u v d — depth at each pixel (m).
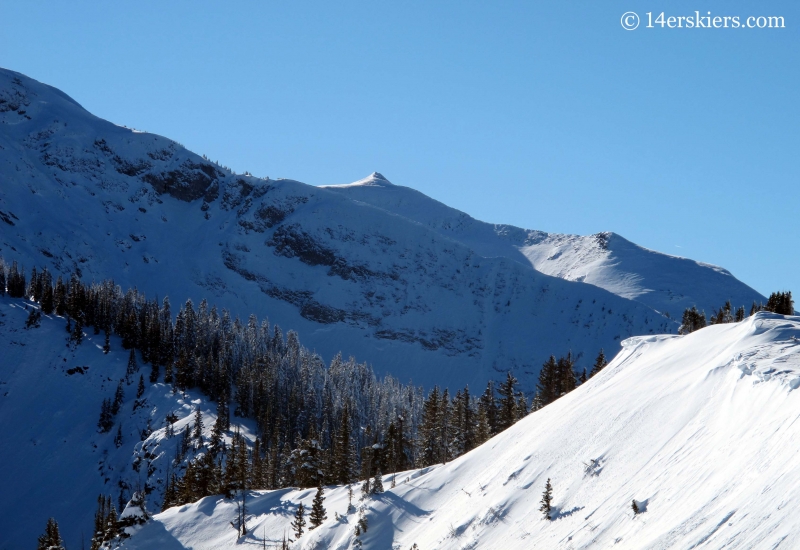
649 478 39.94
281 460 115.75
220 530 81.12
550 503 45.25
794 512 27.36
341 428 101.62
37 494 131.62
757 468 32.34
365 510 65.06
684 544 30.86
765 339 45.06
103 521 104.94
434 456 104.00
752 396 38.38
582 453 48.56
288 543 71.19
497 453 62.81
